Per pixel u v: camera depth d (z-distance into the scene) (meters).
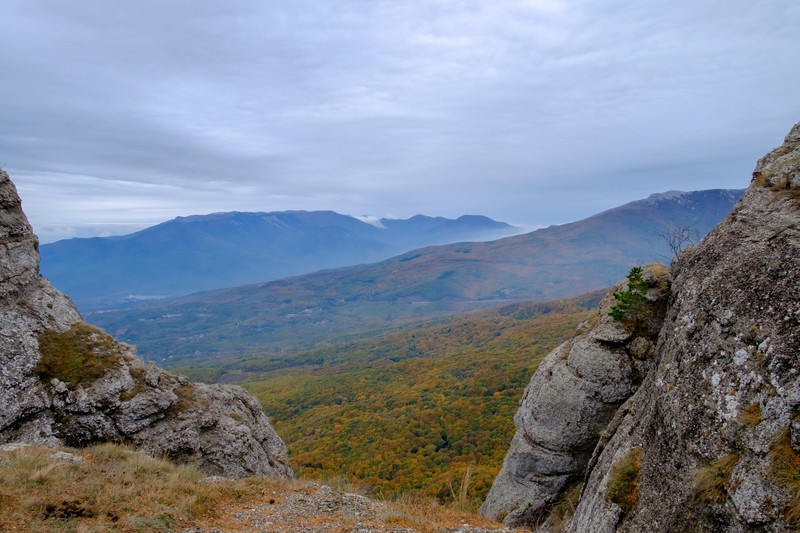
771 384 9.41
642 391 14.91
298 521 13.67
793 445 8.58
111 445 18.73
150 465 16.86
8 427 19.09
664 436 11.51
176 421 22.84
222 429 24.02
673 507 10.23
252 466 24.17
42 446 17.41
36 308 22.92
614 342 19.89
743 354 10.29
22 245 24.06
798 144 14.32
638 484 11.93
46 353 21.67
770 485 8.45
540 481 20.52
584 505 14.85
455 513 16.69
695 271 13.88
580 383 19.95
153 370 24.17
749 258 11.70
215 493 15.16
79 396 21.00
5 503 11.27
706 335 11.63
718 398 10.30
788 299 9.98
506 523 20.41
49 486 12.77
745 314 10.76
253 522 13.42
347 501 15.90
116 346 24.08
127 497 13.15
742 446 9.29
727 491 9.14
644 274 20.61
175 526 12.34
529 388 23.61
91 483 13.49
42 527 10.50
